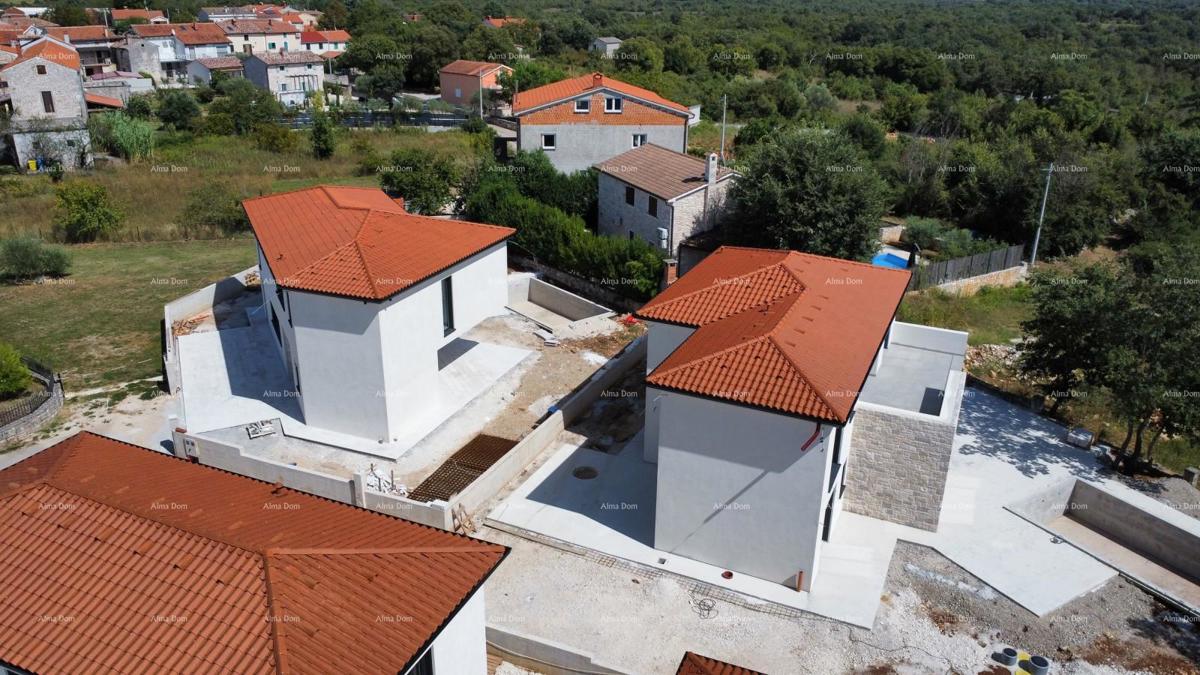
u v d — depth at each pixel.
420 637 12.68
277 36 121.81
